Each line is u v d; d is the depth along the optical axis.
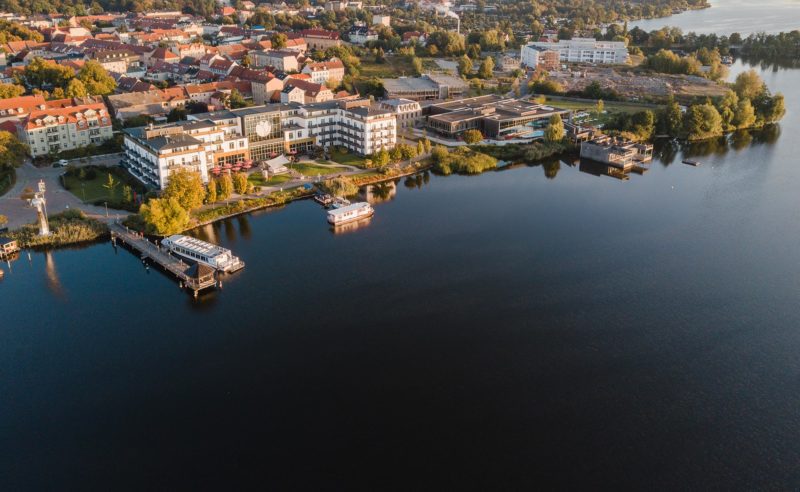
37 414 137.12
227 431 133.25
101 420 135.88
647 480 121.56
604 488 119.69
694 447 129.62
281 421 136.00
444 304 179.38
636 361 155.88
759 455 127.75
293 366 152.75
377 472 123.31
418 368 152.38
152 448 128.88
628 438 131.75
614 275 197.25
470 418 137.00
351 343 161.50
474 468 124.19
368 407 140.00
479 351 159.00
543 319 172.75
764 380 149.62
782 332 168.38
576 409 139.75
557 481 121.19
